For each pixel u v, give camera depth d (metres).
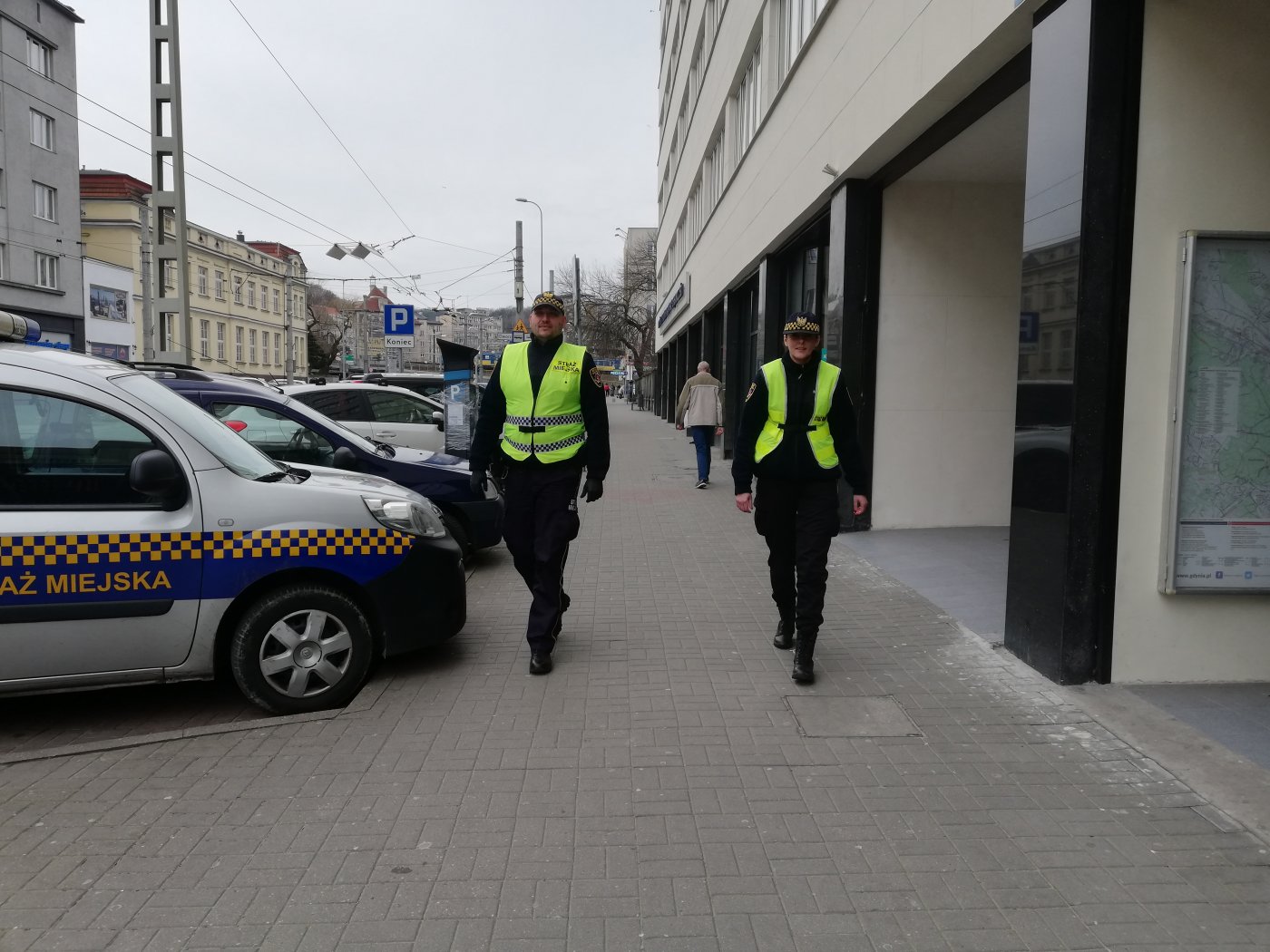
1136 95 4.32
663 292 42.91
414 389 17.12
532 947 2.57
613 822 3.29
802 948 2.57
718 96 20.09
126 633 4.20
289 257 71.50
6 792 3.56
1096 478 4.50
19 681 4.09
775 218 12.81
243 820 3.32
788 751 3.91
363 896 2.82
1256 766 3.70
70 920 2.70
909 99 6.96
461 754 3.88
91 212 51.12
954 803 3.43
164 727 4.42
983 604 6.30
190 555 4.26
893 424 9.09
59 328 41.78
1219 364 4.45
